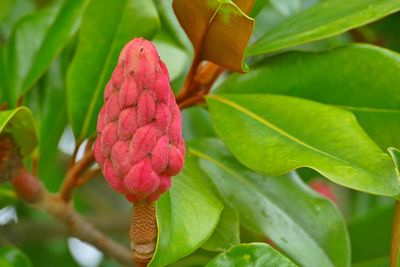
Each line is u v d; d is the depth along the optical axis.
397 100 0.75
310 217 0.77
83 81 0.80
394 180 0.67
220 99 0.76
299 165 0.69
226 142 0.73
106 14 0.79
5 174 0.79
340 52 0.77
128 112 0.64
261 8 0.80
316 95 0.77
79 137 0.81
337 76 0.77
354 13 0.76
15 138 0.77
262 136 0.73
